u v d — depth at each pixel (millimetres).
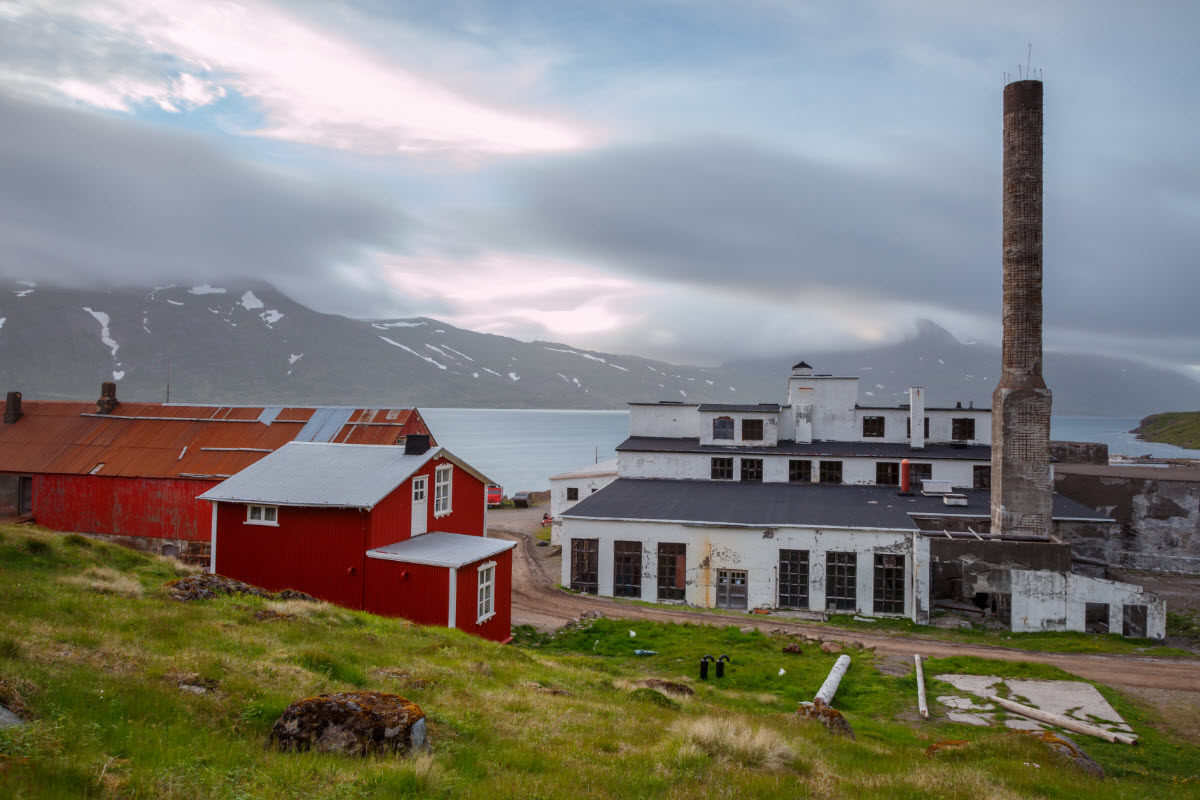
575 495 65312
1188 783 16156
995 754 15820
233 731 10578
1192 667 28719
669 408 62031
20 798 6785
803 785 11312
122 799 7559
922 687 23328
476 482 38625
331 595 29703
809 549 41531
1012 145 42688
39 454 49188
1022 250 42406
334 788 8844
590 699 17172
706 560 42812
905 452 54688
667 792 10328
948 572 40188
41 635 13367
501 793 9352
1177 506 50281
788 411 59750
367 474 32125
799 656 28375
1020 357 42438
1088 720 20906
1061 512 46094
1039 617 36125
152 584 23156
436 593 28219
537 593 43594
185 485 45344
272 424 49969
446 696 14484
